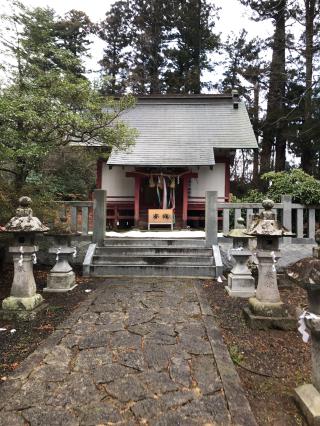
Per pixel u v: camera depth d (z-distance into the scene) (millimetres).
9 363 3041
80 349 3270
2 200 5371
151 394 2500
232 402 2410
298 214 7152
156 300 4957
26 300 4328
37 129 6047
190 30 23047
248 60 19703
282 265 7078
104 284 6059
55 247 5789
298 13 15031
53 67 6676
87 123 6066
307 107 15086
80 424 2148
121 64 24234
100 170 13180
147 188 12984
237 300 5148
